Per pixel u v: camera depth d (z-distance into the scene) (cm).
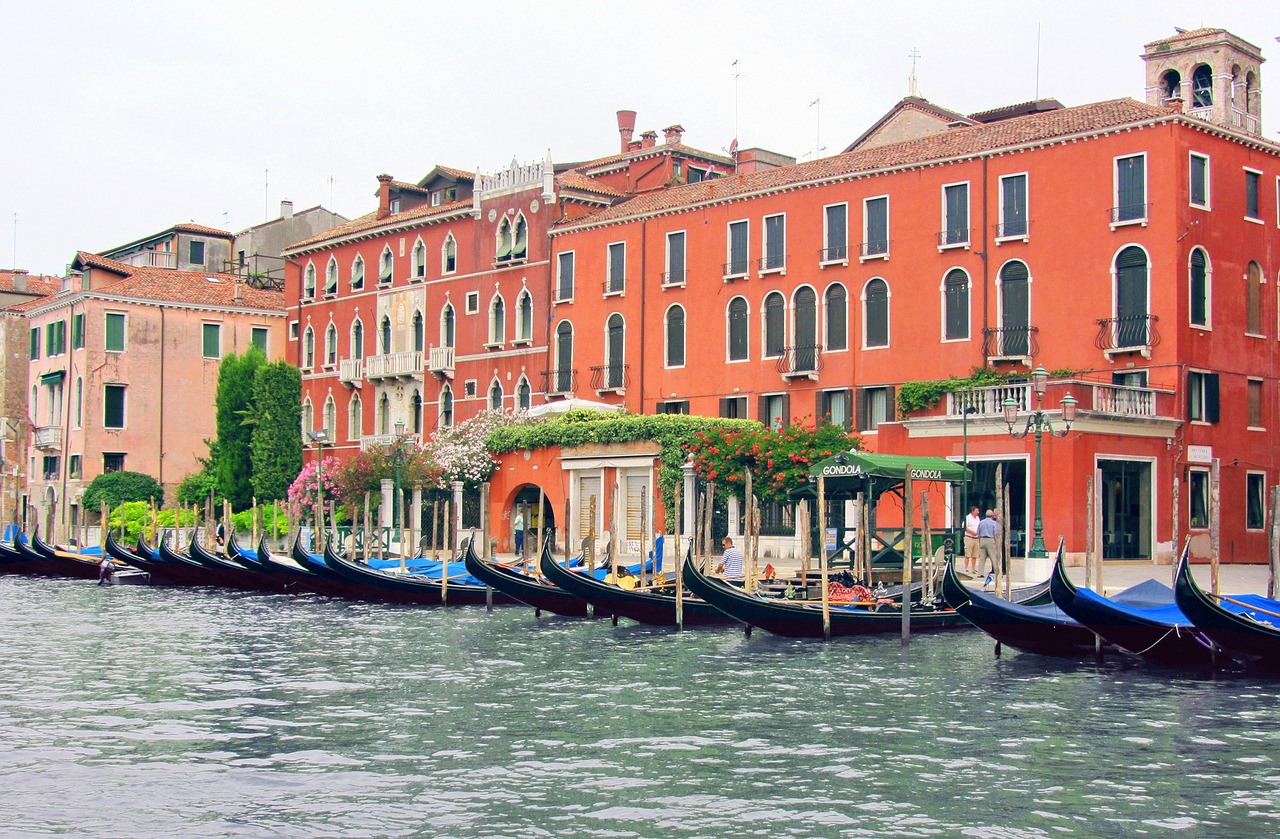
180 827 1041
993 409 2892
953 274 3228
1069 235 3038
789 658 1870
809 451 2966
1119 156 2970
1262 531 3097
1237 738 1323
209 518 3716
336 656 1945
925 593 2133
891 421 3222
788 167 3700
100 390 5194
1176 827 1035
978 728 1377
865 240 3391
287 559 3164
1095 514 2048
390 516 3900
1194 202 2939
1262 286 3120
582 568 2609
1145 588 1797
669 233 3847
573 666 1825
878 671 1748
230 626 2366
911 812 1074
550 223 4188
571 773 1202
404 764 1240
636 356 3916
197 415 5397
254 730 1397
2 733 1384
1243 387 3053
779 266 3569
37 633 2272
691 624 2241
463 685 1673
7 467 5969
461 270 4484
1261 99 3338
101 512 4844
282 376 4803
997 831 1027
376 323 4822
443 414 4534
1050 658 1844
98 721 1448
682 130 4575
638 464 3381
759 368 3603
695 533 2452
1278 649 1631
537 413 3800
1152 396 2864
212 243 6006
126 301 5241
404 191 4988
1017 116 3594
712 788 1148
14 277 6341
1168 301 2894
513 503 3853
